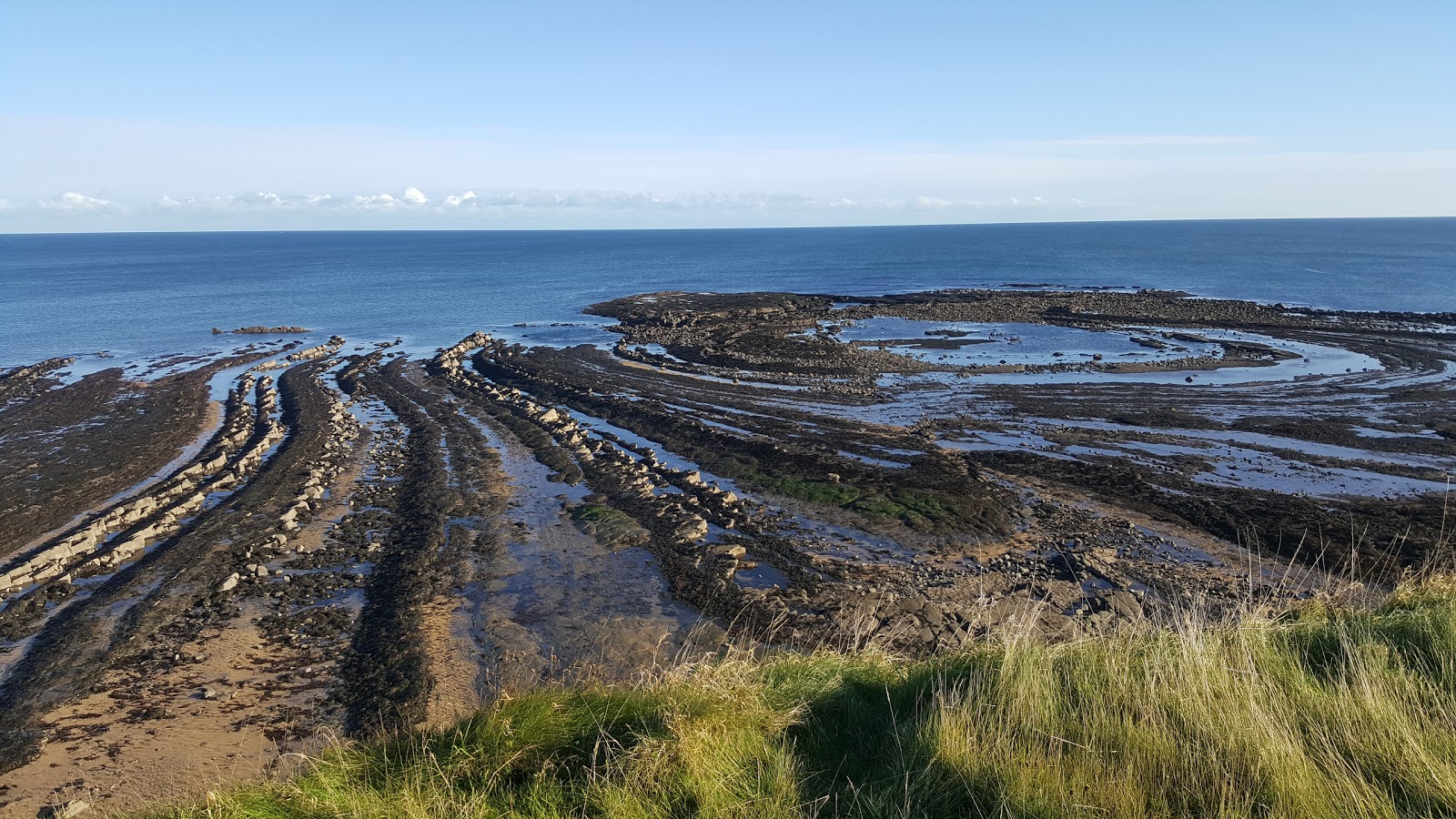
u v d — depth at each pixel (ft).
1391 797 18.44
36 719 47.03
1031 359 168.66
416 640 54.75
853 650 35.35
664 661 51.67
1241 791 18.83
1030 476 87.71
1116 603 57.16
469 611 59.52
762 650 52.90
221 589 63.05
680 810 20.65
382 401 134.62
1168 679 24.22
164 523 77.25
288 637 56.03
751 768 22.16
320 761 25.02
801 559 66.49
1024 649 27.96
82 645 55.11
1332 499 78.48
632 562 67.00
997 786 19.62
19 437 114.52
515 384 148.87
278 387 146.41
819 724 24.84
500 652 53.36
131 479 94.68
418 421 119.14
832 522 74.69
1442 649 26.50
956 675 27.37
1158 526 72.64
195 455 104.53
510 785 22.59
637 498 81.41
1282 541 67.92
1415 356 159.12
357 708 47.60
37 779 41.78
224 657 53.57
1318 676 26.43
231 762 42.60
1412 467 89.04
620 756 22.53
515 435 109.29
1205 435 105.19
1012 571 63.31
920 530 71.97
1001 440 103.96
